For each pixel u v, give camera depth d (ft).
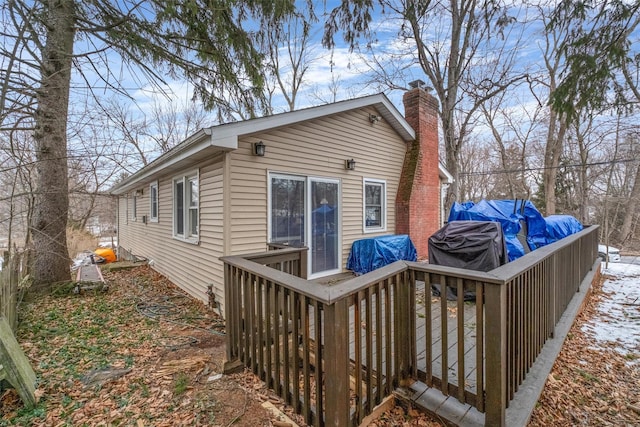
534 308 8.43
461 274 6.24
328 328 5.64
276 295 7.22
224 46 15.56
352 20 26.94
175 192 21.24
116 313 15.66
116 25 12.36
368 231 21.58
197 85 17.39
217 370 9.77
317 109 17.06
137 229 32.58
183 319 14.82
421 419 6.91
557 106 15.43
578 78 14.65
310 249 17.85
